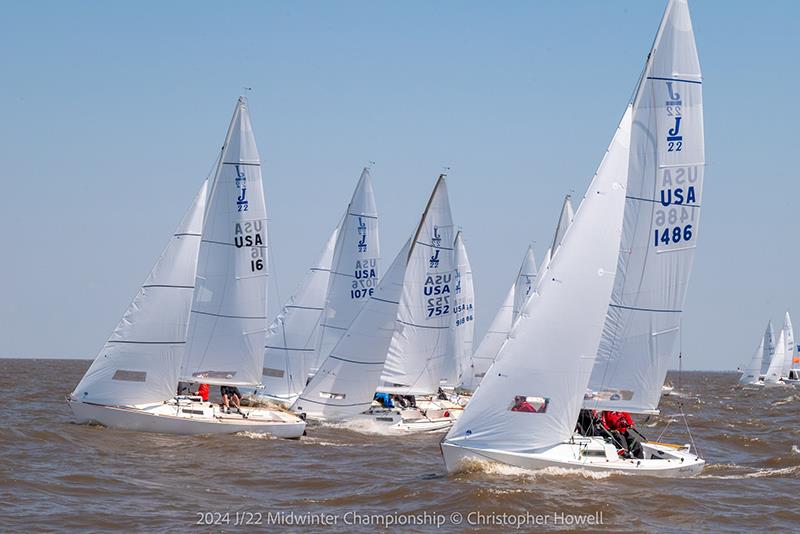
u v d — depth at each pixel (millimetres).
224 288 69938
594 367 48781
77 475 47875
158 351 64688
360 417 77750
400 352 82562
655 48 48500
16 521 37938
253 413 68625
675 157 48688
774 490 49156
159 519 39281
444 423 80625
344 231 87688
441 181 82500
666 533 38562
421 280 82688
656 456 51812
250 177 70375
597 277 46375
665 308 49031
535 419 46594
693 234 49125
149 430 64625
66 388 143000
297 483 49250
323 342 87875
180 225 65375
